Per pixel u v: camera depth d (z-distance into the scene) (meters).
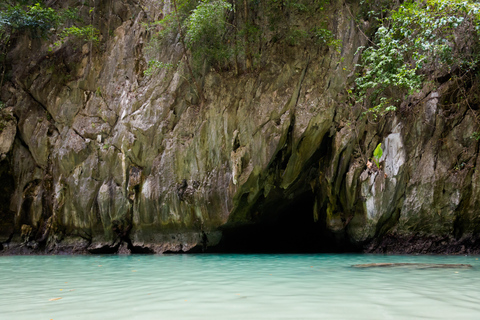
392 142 8.94
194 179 9.78
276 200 10.39
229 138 9.58
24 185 11.38
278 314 2.36
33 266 6.67
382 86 8.49
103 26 11.73
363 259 7.27
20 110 11.59
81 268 6.09
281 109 9.14
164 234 10.22
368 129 9.17
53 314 2.46
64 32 11.22
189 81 9.98
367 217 9.03
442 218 8.72
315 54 9.30
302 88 9.28
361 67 9.10
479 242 8.65
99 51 11.51
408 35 8.02
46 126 11.43
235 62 9.76
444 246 8.82
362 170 9.11
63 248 10.79
